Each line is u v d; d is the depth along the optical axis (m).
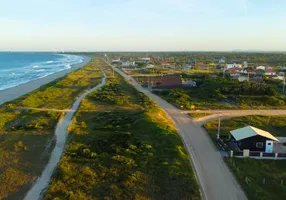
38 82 113.12
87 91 83.38
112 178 27.30
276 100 64.56
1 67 196.50
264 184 26.78
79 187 25.81
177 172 27.78
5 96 81.38
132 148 34.50
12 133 42.78
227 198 24.17
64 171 28.72
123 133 39.97
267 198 24.09
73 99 70.94
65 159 31.89
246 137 35.22
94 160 31.52
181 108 58.59
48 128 45.38
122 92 78.56
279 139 40.28
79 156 32.91
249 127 38.25
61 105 63.78
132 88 85.88
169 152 33.16
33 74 147.38
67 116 53.97
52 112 55.56
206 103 63.25
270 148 35.25
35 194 25.73
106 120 48.81
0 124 48.06
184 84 85.38
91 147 35.53
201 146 36.47
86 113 55.12
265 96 66.81
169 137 37.69
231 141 38.59
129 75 126.00
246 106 61.31
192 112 55.44
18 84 108.81
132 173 28.03
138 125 44.56
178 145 35.31
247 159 32.22
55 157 33.91
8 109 59.31
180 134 41.25
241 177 27.80
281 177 28.12
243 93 69.75
